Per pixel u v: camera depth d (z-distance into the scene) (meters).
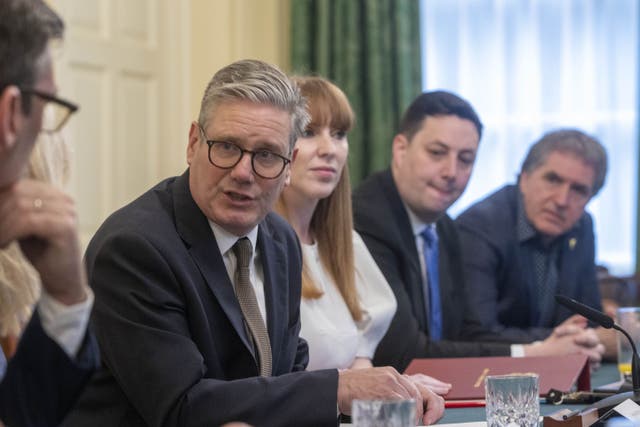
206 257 2.44
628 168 6.41
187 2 6.41
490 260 4.44
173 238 2.40
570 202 4.49
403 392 2.42
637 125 6.31
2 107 1.56
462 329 4.25
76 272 1.78
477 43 6.58
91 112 5.81
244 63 2.46
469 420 2.60
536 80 6.52
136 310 2.29
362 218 3.96
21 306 2.45
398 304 3.78
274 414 2.29
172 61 6.34
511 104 6.52
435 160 4.01
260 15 6.62
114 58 5.96
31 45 1.59
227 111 2.40
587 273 4.76
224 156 2.41
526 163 4.59
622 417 2.42
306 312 3.28
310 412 2.31
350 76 6.45
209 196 2.43
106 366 2.34
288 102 2.45
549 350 3.78
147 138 6.18
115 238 2.34
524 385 2.29
